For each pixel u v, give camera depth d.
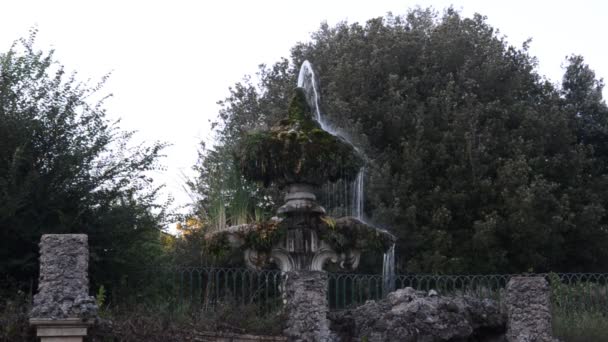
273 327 9.30
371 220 23.06
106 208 13.05
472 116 25.73
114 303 11.45
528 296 9.53
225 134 23.61
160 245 16.64
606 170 31.89
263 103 28.23
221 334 9.13
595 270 27.09
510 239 24.33
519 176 24.45
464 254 24.14
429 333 9.12
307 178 10.77
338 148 10.78
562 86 34.00
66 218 12.41
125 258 12.92
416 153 25.03
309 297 9.03
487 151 25.77
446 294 11.73
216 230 11.31
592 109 32.84
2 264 12.14
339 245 10.77
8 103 12.82
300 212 10.77
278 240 10.66
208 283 11.00
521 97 28.84
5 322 7.71
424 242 23.52
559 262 26.53
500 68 27.61
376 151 25.25
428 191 25.11
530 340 9.38
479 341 9.72
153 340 8.57
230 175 12.38
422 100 27.44
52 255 7.71
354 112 26.11
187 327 9.07
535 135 26.66
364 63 27.09
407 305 9.30
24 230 12.27
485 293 11.70
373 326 9.20
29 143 12.74
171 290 12.37
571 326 11.00
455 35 28.23
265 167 10.75
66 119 13.16
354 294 11.92
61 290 7.59
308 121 11.00
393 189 24.09
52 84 13.32
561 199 24.97
